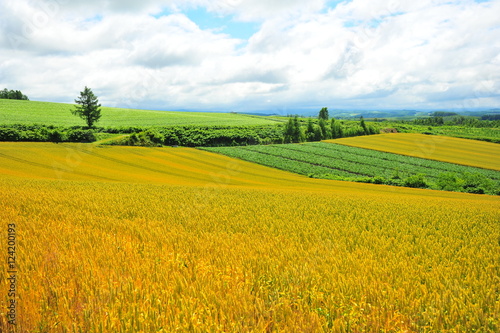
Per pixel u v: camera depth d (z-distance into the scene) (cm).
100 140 7525
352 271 738
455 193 4828
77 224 1150
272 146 8844
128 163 5538
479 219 1761
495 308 543
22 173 4053
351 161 7381
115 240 916
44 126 8438
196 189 2975
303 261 782
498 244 1135
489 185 5359
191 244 930
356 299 569
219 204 1961
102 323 454
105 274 632
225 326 467
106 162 5431
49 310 486
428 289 641
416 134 10912
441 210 2111
